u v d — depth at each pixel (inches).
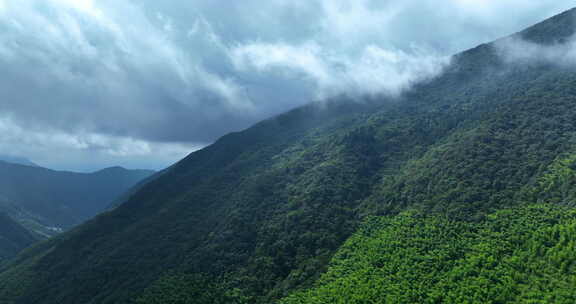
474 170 5027.1
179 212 7421.3
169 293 4864.7
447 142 6446.9
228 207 6939.0
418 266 3897.6
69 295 5693.9
